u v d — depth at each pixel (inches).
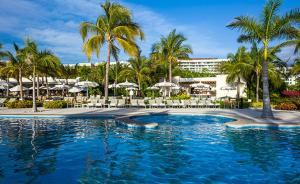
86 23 956.0
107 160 296.5
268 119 593.0
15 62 1084.5
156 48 1456.7
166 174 251.6
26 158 301.3
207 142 388.8
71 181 231.6
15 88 1262.3
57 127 521.3
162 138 417.4
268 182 232.1
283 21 582.6
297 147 357.4
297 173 255.1
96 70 1984.5
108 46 976.9
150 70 1665.8
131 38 959.6
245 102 980.6
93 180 235.0
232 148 353.4
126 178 240.1
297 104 894.4
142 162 289.7
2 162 284.8
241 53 1359.5
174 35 1429.6
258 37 621.9
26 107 981.8
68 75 2262.6
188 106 957.2
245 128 507.5
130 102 975.0
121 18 962.7
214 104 952.3
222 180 236.5
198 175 249.1
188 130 488.7
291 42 587.5
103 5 964.6
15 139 405.4
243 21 604.7
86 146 362.6
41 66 829.8
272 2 589.6
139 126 510.0
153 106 955.3
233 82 1336.1
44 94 2018.9
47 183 226.5
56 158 302.0
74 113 730.2
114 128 510.0
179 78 1727.4
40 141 391.5
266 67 621.6
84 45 954.7
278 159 302.4
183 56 1428.4
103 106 953.5
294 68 1200.8
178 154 323.6
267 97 619.2
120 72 1710.1
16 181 230.4
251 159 302.4
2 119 645.9
